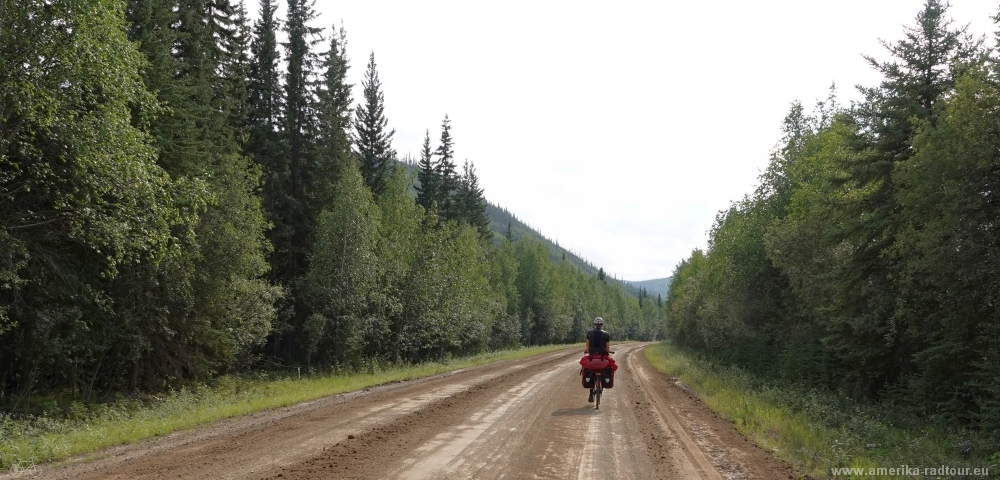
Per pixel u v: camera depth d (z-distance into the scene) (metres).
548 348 77.19
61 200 13.52
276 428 10.26
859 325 17.97
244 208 24.38
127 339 18.69
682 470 7.60
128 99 13.68
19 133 13.41
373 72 44.56
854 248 20.42
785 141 34.03
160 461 7.43
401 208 39.94
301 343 35.25
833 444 9.82
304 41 34.72
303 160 35.28
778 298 31.00
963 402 14.68
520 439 9.37
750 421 12.77
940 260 13.58
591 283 130.50
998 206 13.62
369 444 8.63
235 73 29.39
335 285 32.62
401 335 39.47
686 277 78.62
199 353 22.81
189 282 20.33
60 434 10.41
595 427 10.95
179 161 20.03
